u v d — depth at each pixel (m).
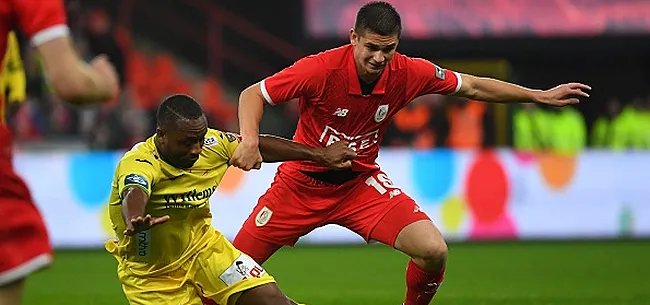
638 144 60.94
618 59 68.56
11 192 12.39
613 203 50.66
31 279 36.03
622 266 39.19
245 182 47.97
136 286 19.23
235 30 69.50
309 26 63.56
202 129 17.39
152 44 67.94
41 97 58.81
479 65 63.44
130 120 57.47
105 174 47.56
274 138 19.95
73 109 58.97
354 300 29.78
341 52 20.70
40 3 11.58
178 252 19.00
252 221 22.27
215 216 47.62
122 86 58.59
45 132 58.56
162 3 68.69
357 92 20.70
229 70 69.31
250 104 20.17
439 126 59.19
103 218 47.44
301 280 35.22
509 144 59.16
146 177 17.34
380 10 19.67
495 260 41.28
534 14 64.25
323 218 22.05
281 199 22.00
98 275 37.28
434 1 63.84
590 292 31.66
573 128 59.09
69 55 11.52
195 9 69.25
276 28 69.62
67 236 47.19
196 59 68.81
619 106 64.81
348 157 20.11
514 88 21.73
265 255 22.39
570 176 50.47
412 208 21.38
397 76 20.97
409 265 21.70
